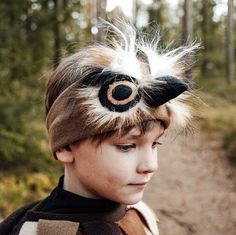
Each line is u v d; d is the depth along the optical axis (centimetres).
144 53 90
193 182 713
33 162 602
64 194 90
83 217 87
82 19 870
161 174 747
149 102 82
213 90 1816
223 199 631
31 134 581
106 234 86
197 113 99
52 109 88
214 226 538
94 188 86
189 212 579
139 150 85
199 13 2361
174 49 96
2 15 595
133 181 84
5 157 571
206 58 2281
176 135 94
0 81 564
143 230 97
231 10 925
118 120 80
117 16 111
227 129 1042
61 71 89
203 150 909
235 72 2206
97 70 83
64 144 85
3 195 505
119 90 81
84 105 81
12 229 99
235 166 811
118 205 92
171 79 83
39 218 88
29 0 639
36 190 564
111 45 92
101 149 83
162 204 605
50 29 695
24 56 570
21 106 558
